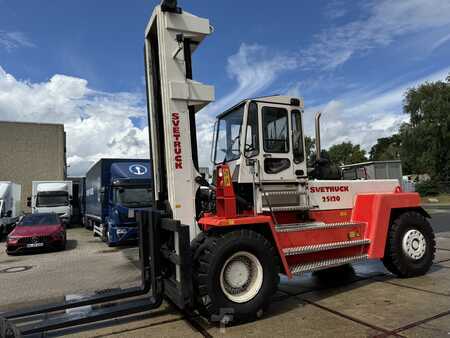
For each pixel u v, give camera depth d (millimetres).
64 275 7992
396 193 6105
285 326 4109
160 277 4535
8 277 8109
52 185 22141
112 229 12414
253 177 4949
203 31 4941
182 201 4770
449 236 11016
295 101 5414
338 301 4945
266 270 4402
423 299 4832
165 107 4828
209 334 3967
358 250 5605
